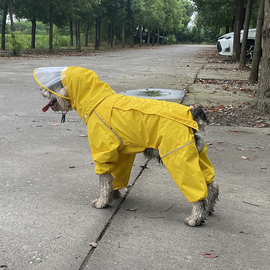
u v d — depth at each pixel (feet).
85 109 11.43
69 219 10.98
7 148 17.67
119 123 10.90
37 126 21.90
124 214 11.49
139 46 187.32
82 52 104.88
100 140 11.14
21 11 105.60
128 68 55.21
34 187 13.30
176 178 10.27
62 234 10.05
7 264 8.61
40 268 8.50
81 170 15.17
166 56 90.74
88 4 101.50
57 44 152.35
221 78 45.32
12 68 51.11
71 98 11.69
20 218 10.90
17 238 9.76
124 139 10.97
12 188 13.12
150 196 12.93
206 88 37.55
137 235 10.14
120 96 11.51
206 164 10.94
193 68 57.67
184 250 9.43
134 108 10.77
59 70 11.84
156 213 11.61
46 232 10.13
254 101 26.55
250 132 21.58
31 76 42.42
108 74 46.50
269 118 24.58
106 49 135.54
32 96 30.50
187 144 10.09
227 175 14.98
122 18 136.05
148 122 10.57
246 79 44.47
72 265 8.64
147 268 8.61
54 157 16.66
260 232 10.50
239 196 12.99
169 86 37.81
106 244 9.61
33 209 11.55
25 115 24.36
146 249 9.42
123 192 13.20
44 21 112.47
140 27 203.10
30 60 67.92
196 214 10.66
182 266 8.73
